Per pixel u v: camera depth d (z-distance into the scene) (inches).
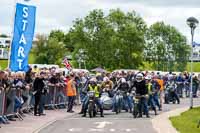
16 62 1450.5
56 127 1274.6
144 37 6771.7
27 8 1462.8
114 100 1758.1
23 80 1457.9
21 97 1441.9
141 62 6373.0
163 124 1378.0
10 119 1385.3
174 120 1465.3
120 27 6235.2
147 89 1616.6
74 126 1306.6
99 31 6156.5
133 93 1770.4
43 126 1289.4
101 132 1181.7
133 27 6181.1
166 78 2620.6
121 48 6146.7
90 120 1486.2
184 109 1947.6
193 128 1261.1
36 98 1551.4
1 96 1272.1
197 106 2100.1
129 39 6186.0
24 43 1462.8
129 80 2084.2
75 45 6220.5
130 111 1801.2
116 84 1872.5
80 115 1652.3
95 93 1620.3
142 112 1674.5
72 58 6215.6
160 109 1902.1
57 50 7795.3
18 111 1444.4
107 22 6220.5
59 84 1822.1
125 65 6176.2
